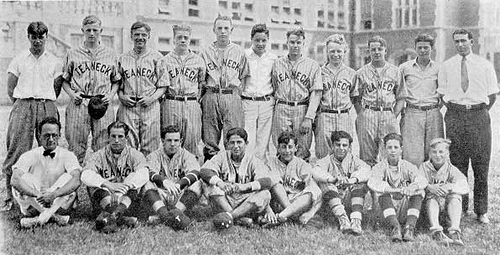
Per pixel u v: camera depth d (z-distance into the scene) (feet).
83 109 17.66
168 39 25.27
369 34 25.16
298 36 18.44
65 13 26.23
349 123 18.53
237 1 24.64
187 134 18.34
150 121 17.99
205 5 24.90
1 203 17.92
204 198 18.61
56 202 16.03
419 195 16.15
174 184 16.24
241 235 15.69
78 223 16.34
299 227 16.42
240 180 16.97
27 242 14.78
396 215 16.33
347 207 16.99
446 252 14.80
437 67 18.12
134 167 16.85
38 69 17.39
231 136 16.85
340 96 18.31
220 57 18.70
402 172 16.78
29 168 16.53
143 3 25.49
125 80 17.90
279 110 18.70
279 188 16.80
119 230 15.70
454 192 16.21
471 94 17.34
